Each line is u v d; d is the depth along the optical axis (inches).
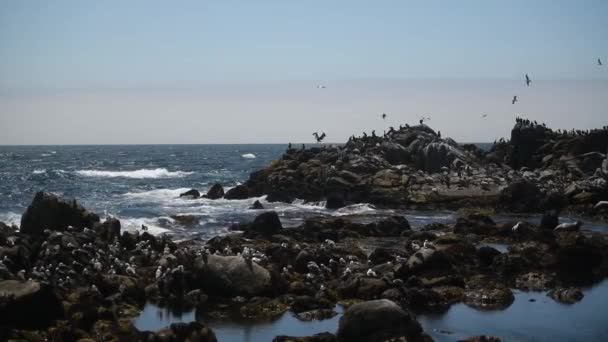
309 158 2728.8
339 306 941.8
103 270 1034.7
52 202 1353.3
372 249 1401.3
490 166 2751.0
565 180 2418.8
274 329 833.5
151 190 2918.3
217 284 975.6
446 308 936.3
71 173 3890.3
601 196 2113.7
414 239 1489.9
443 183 2358.5
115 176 3796.8
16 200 2329.0
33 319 778.8
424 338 749.3
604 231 1668.3
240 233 1574.8
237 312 909.8
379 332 749.9
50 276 957.2
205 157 6806.1
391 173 2417.6
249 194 2527.1
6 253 1014.4
